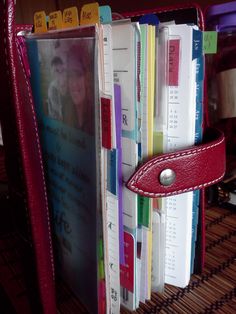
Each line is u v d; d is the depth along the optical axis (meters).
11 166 0.32
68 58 0.30
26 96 0.30
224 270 0.42
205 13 0.52
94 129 0.28
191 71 0.33
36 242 0.31
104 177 0.29
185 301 0.38
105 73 0.28
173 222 0.39
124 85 0.31
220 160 0.36
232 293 0.39
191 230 0.39
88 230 0.32
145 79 0.32
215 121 0.55
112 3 0.80
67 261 0.39
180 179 0.34
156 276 0.39
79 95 0.29
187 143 0.35
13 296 0.39
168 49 0.33
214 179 0.36
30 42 0.36
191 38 0.32
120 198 0.34
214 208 0.56
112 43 0.30
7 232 0.51
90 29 0.26
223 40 0.51
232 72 0.50
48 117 0.36
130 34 0.29
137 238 0.36
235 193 0.53
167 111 0.34
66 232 0.38
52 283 0.33
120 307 0.38
